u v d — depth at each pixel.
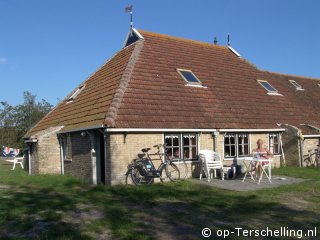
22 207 10.31
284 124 20.31
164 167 15.21
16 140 49.53
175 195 11.95
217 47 25.44
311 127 21.33
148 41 21.17
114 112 14.67
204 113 17.36
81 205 10.65
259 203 10.68
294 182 14.52
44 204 10.73
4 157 45.66
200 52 23.34
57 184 15.27
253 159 14.77
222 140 17.38
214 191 12.71
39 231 8.05
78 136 17.36
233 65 24.05
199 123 16.52
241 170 16.80
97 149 15.87
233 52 26.00
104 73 20.73
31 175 18.77
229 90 20.58
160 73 18.61
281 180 15.16
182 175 16.03
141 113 15.30
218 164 15.57
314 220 8.82
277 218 9.02
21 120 50.59
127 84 16.61
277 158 20.27
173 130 15.45
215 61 23.16
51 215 9.34
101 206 10.45
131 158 14.74
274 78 27.03
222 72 22.22
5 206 10.56
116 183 14.33
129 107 15.32
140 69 18.11
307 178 15.84
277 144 20.39
